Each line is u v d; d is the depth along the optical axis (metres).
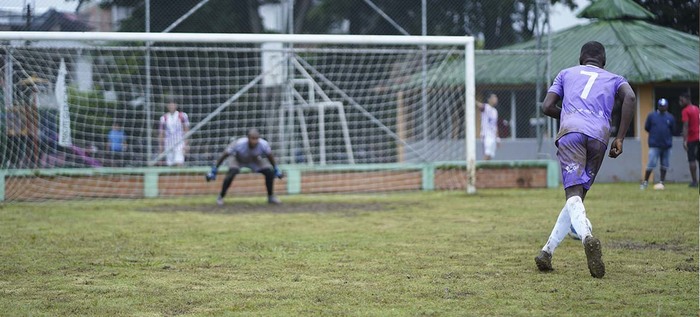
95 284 18.33
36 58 48.62
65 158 46.88
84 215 34.78
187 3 53.06
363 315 15.05
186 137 49.25
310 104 52.81
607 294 16.70
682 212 33.59
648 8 64.19
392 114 55.88
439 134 55.91
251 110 54.47
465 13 55.78
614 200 39.78
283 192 47.59
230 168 40.03
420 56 57.12
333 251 23.28
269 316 15.05
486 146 53.16
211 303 16.23
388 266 20.50
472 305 15.80
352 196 45.56
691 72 55.88
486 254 22.44
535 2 54.00
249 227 29.86
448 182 49.91
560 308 15.48
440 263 20.92
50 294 17.20
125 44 51.38
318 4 59.72
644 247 23.42
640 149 57.47
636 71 56.25
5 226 30.34
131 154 48.25
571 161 18.70
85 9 49.88
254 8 57.56
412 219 32.28
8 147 44.22
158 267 20.64
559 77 19.95
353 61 56.75
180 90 53.72
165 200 43.44
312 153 55.50
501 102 57.56
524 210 35.44
